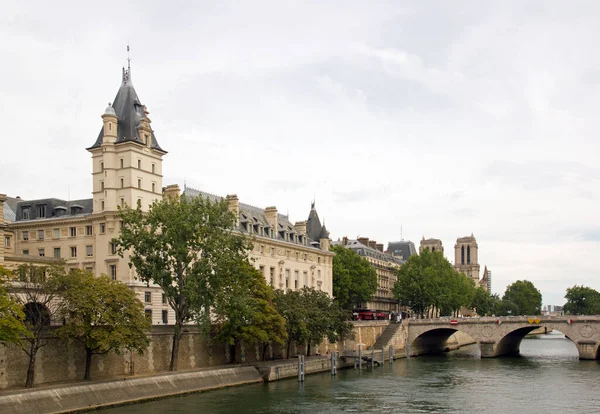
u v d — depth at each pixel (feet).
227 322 314.55
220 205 295.69
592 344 431.02
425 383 313.12
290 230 485.56
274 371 318.45
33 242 367.66
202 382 280.51
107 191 345.31
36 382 237.86
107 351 249.14
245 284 305.32
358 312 563.07
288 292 377.91
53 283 240.73
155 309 349.20
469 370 374.84
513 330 460.96
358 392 282.36
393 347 466.70
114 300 246.88
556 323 445.78
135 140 347.56
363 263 560.61
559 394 279.28
